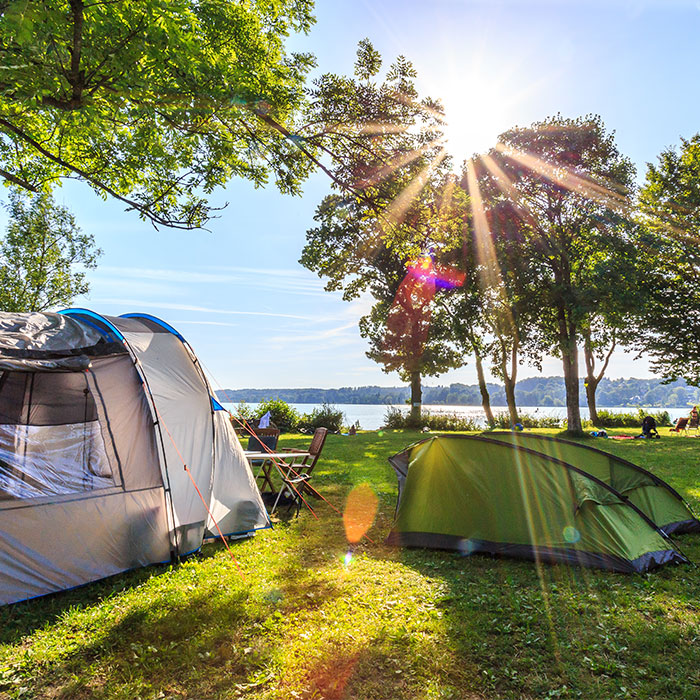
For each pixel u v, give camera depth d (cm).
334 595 506
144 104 575
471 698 341
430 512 675
